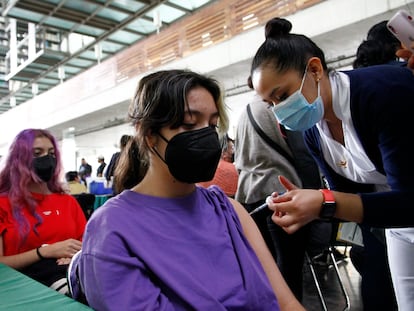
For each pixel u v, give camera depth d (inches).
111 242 28.8
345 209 35.7
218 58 239.1
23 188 62.4
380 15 158.9
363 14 163.5
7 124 560.7
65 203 68.4
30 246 61.1
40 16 326.6
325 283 108.3
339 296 97.2
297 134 63.4
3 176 63.7
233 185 87.4
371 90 37.2
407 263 47.5
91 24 344.2
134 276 28.2
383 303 56.4
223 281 31.4
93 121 409.7
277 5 202.4
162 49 292.0
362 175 47.6
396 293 50.3
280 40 41.2
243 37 224.2
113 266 28.0
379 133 37.0
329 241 76.7
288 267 63.4
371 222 35.5
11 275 42.1
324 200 35.9
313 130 51.4
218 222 35.4
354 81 39.2
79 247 59.2
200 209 34.8
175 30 281.7
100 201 161.3
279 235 63.1
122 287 27.7
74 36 409.4
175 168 32.1
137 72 315.6
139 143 34.2
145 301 27.6
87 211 153.5
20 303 32.4
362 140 40.6
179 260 30.4
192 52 264.4
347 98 39.6
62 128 448.8
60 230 64.3
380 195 35.6
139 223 30.9
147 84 32.9
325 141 50.0
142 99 33.0
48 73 477.4
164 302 28.4
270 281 37.3
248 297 32.2
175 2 316.8
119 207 31.7
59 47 416.2
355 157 45.1
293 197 37.1
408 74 37.0
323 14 178.9
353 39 183.9
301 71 40.6
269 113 63.8
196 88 32.4
